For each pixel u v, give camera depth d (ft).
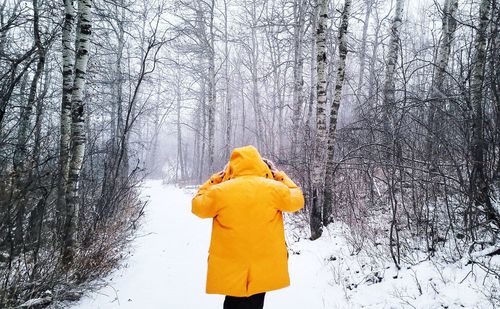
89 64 37.42
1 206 13.30
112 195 24.32
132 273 17.93
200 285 16.16
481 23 16.99
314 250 20.81
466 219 15.14
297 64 46.50
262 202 8.77
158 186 99.35
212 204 8.83
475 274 12.44
